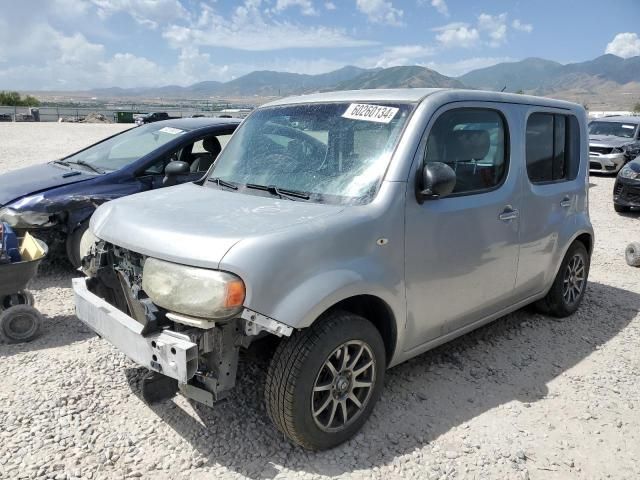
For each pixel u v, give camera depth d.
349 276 2.87
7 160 17.36
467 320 3.88
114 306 3.21
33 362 3.95
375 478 2.81
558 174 4.70
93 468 2.81
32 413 3.27
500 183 3.97
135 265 3.07
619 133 18.50
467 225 3.61
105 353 4.11
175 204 3.29
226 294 2.53
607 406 3.61
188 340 2.60
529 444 3.17
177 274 2.66
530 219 4.25
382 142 3.33
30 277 4.43
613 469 2.98
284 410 2.78
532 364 4.19
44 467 2.79
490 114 3.91
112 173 5.97
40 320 4.36
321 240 2.80
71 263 5.96
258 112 4.29
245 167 3.85
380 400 3.56
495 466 2.95
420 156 3.29
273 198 3.38
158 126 6.89
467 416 3.43
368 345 3.06
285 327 2.62
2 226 4.38
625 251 7.48
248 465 2.88
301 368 2.73
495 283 4.00
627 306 5.61
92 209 5.69
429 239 3.35
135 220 3.07
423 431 3.24
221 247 2.61
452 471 2.89
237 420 3.26
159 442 3.04
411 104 3.44
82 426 3.16
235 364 2.81
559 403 3.63
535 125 4.36
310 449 2.98
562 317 5.15
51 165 6.82
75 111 70.44
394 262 3.15
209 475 2.79
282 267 2.64
